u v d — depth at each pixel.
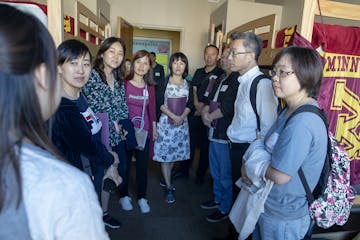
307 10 1.59
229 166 2.18
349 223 1.75
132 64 2.32
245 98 1.71
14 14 0.42
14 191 0.41
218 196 2.37
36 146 0.46
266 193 1.14
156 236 2.09
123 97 2.09
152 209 2.47
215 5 5.16
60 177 0.44
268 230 1.18
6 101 0.41
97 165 1.37
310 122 1.00
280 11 4.13
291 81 1.07
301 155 1.00
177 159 2.67
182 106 2.65
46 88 0.47
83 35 2.53
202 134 3.05
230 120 2.08
